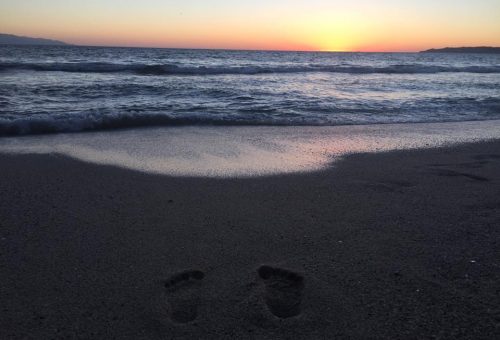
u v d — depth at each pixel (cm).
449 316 221
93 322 214
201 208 373
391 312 224
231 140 655
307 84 1508
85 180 446
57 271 263
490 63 4209
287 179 465
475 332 208
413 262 279
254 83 1477
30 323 212
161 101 1008
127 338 203
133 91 1157
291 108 962
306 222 345
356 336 205
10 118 695
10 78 1394
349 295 240
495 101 1131
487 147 649
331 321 217
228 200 395
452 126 831
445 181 467
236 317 220
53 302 231
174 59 3478
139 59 3247
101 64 1808
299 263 277
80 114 743
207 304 230
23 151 558
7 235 310
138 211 363
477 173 502
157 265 273
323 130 759
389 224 343
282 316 222
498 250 297
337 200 400
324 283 252
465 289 247
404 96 1230
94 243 302
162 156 550
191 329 210
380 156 580
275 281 257
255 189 429
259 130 743
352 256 287
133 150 579
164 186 432
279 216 358
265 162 533
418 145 654
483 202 398
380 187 442
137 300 235
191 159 538
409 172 502
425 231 330
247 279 257
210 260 280
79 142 620
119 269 267
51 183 434
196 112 855
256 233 323
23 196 393
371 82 1655
